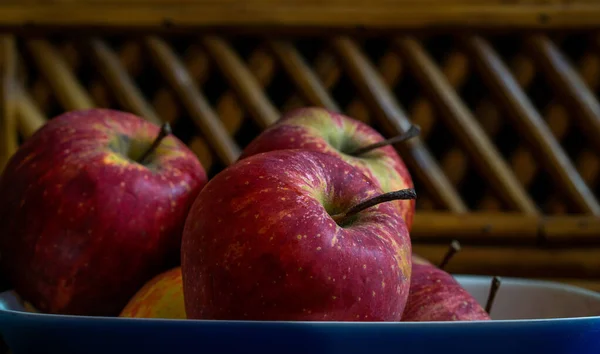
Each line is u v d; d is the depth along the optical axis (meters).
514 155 0.88
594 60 0.86
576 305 0.49
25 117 0.82
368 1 0.84
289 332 0.37
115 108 0.87
